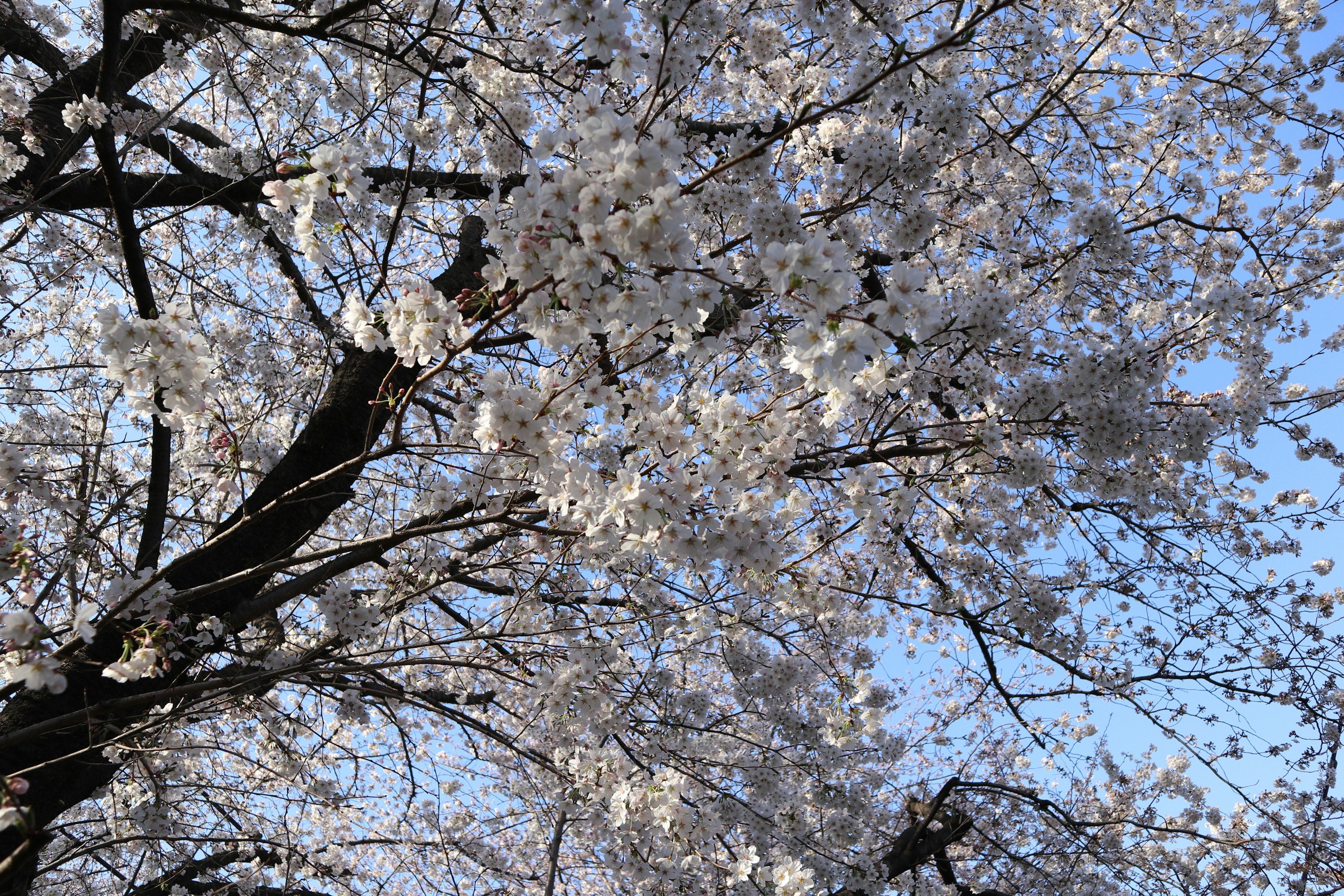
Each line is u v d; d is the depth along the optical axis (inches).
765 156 157.2
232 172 218.1
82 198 206.1
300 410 246.7
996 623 234.7
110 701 120.4
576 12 98.1
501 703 281.4
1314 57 285.1
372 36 219.0
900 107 167.9
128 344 109.7
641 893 176.6
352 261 189.3
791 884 162.6
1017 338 179.8
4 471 140.6
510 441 115.6
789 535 164.6
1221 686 233.1
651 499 113.1
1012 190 255.8
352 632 157.5
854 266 212.7
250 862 271.9
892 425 157.4
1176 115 270.4
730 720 241.8
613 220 87.0
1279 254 274.8
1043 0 264.2
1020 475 157.9
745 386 192.4
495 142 215.9
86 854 203.2
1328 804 291.7
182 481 217.6
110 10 119.6
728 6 200.4
